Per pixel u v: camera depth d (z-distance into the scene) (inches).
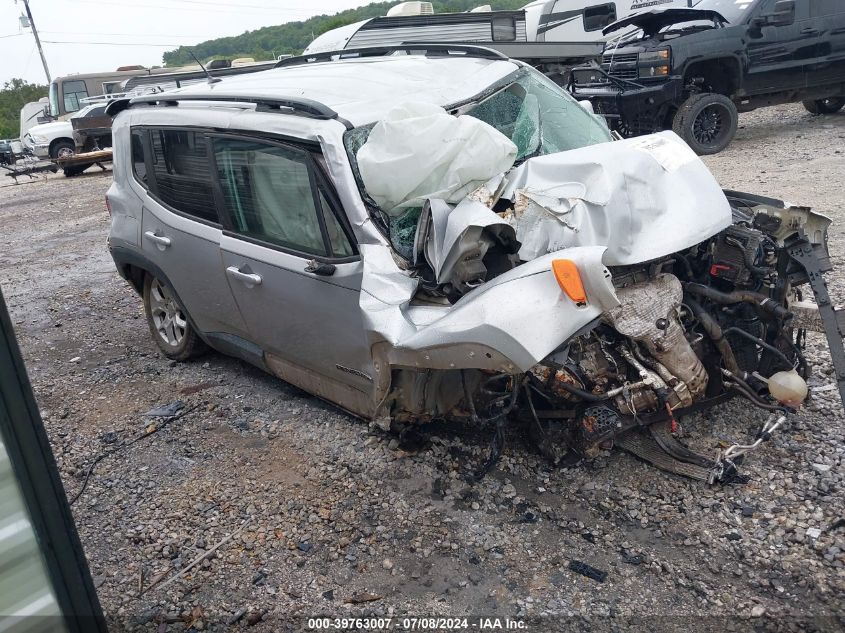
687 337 138.7
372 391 146.3
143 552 137.8
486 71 173.5
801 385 130.8
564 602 113.7
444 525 133.9
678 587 114.1
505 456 149.9
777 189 319.0
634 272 136.5
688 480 137.0
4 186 746.8
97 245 403.5
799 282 141.4
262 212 162.2
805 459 138.9
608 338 136.6
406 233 143.7
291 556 131.9
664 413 138.0
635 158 140.3
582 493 137.5
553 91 184.5
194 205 182.2
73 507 154.4
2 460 78.2
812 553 116.8
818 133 440.5
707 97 404.8
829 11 421.4
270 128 155.8
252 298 167.8
